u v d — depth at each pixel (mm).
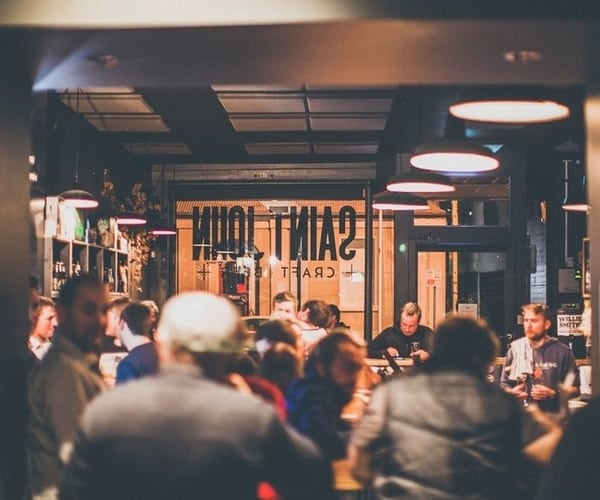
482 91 4898
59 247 11102
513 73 4449
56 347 3783
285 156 16422
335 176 17078
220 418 2705
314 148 15688
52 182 11148
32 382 3756
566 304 14883
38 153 10234
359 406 4992
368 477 3674
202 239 17375
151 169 17234
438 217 14719
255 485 2721
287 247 17328
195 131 14000
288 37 3844
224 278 17359
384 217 16844
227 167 17219
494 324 14844
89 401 3732
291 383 4422
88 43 3885
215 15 3658
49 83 4570
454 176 14477
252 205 17406
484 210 14648
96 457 2717
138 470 2686
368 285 16766
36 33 3727
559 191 15867
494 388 3586
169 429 2693
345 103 12195
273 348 4707
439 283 15180
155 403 2725
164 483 2674
